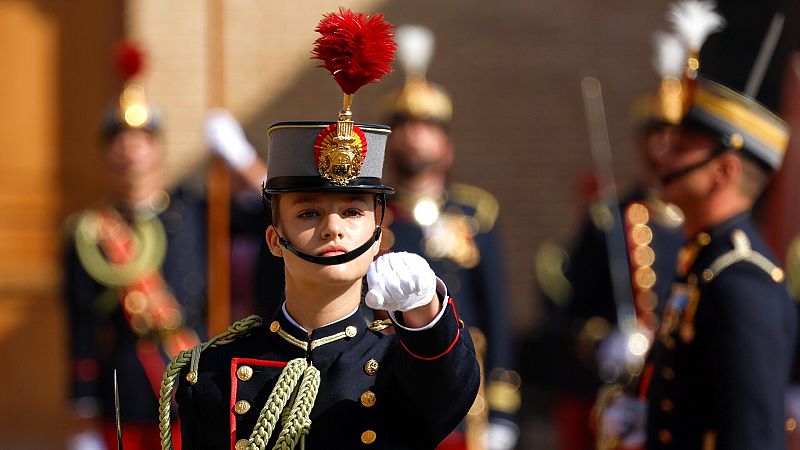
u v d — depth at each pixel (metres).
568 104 31.52
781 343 13.38
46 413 32.38
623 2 31.41
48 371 32.44
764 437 13.05
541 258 26.62
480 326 21.08
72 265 22.31
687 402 13.83
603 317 24.36
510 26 31.52
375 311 12.64
